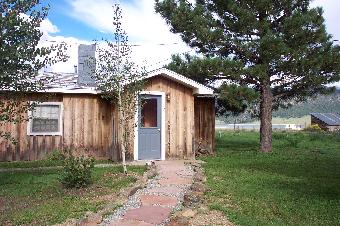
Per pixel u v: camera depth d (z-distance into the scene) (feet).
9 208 26.53
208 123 59.67
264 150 60.54
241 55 59.26
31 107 30.17
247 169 41.52
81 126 52.42
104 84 40.19
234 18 57.57
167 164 43.37
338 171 41.19
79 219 22.31
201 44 59.36
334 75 57.36
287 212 24.07
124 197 27.37
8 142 48.93
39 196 29.78
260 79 57.11
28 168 43.70
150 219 21.89
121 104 40.01
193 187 29.63
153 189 29.76
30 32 26.32
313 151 61.98
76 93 52.01
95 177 36.83
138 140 48.57
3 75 25.76
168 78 50.49
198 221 21.81
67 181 32.22
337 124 158.71
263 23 54.70
